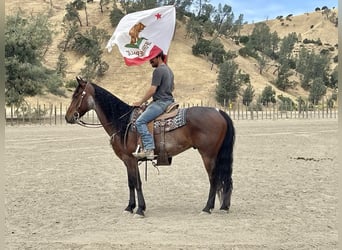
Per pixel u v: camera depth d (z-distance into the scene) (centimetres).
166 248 698
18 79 4438
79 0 12494
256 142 2492
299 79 11625
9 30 4584
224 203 935
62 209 986
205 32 12262
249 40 13750
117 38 938
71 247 710
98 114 955
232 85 8669
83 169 1553
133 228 829
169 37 939
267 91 8662
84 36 10844
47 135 2992
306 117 5888
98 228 830
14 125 4044
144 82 9475
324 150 2094
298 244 718
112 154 1973
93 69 9638
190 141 908
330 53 16088
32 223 868
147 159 913
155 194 1143
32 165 1650
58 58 9869
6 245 723
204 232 794
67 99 7294
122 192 1174
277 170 1517
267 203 1028
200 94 8981
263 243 725
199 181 1314
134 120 921
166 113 916
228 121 912
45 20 4953
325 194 1122
